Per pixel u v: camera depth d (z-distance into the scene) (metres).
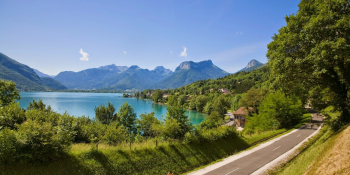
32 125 16.86
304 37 21.00
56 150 16.75
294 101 43.38
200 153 26.06
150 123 40.09
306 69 21.92
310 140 28.98
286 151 25.52
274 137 34.47
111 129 28.94
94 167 18.42
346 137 16.45
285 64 22.17
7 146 15.05
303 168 16.59
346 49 17.19
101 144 22.75
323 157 15.66
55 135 17.22
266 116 44.84
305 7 23.55
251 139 32.66
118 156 20.69
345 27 18.08
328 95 26.48
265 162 22.38
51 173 16.06
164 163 22.59
